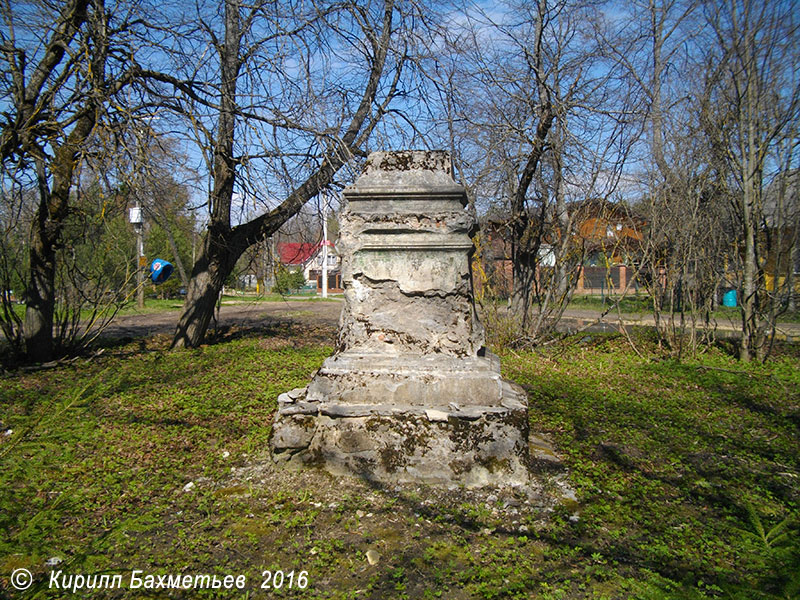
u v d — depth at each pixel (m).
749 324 10.21
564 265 11.18
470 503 3.85
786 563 2.04
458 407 4.22
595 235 11.21
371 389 4.32
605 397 7.33
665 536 3.50
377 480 4.11
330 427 4.23
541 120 10.45
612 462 4.84
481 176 11.17
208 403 6.60
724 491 4.29
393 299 4.53
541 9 10.69
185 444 5.11
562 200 11.50
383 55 10.88
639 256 11.94
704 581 2.94
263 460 4.56
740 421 6.25
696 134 10.40
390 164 4.63
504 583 2.95
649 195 11.41
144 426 5.60
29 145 8.04
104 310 10.06
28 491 2.63
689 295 10.78
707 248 10.62
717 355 10.70
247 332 14.20
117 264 10.41
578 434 5.65
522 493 3.99
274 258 11.50
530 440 5.30
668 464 4.86
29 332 9.52
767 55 9.60
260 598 2.82
